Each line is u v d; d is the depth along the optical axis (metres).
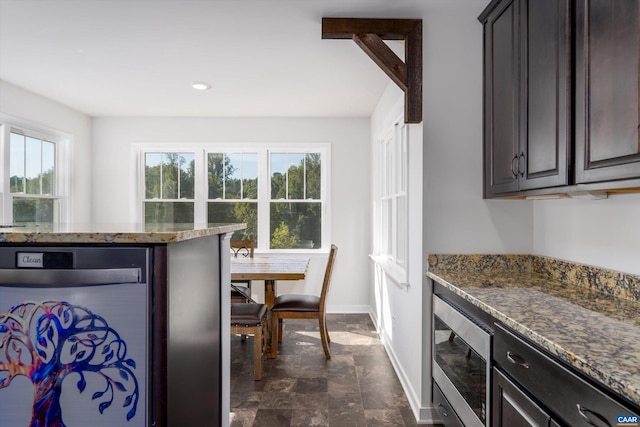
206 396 1.59
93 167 4.60
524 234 2.22
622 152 1.13
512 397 1.28
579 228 1.83
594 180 1.26
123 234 1.12
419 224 2.28
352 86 3.50
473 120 2.21
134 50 2.72
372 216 4.46
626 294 1.52
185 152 4.70
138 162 4.66
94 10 2.17
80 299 1.13
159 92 3.67
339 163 4.61
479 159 2.20
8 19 2.27
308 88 3.55
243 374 2.93
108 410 1.14
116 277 1.13
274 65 3.00
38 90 3.61
